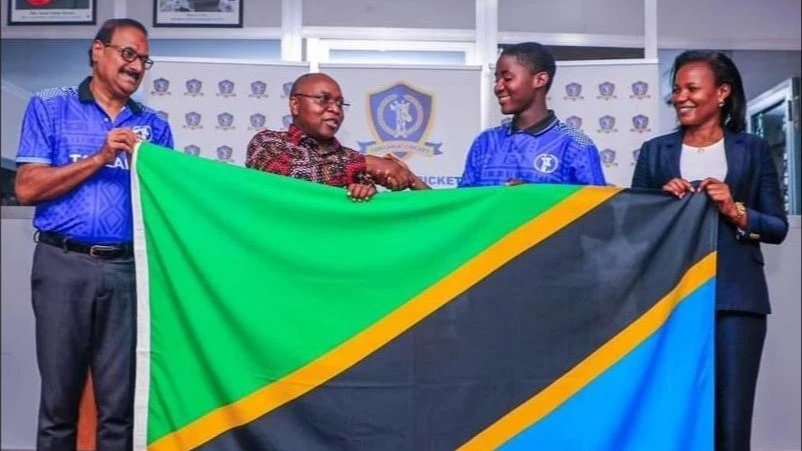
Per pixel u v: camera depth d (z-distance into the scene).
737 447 2.91
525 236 2.92
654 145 3.17
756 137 3.07
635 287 2.90
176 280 2.86
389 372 2.86
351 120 4.40
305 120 3.25
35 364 4.84
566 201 2.93
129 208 3.02
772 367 4.80
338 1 4.85
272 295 2.87
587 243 2.92
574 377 2.88
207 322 2.85
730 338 2.95
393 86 4.40
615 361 2.88
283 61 4.41
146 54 3.07
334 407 2.85
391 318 2.88
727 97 3.09
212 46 4.87
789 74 4.95
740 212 2.89
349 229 2.91
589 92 4.37
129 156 2.91
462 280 2.90
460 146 4.41
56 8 4.89
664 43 4.94
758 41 4.94
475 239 2.92
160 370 2.88
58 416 2.97
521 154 3.26
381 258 2.90
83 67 4.94
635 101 4.36
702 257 2.89
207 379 2.87
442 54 4.84
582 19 4.83
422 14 4.84
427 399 2.86
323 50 4.85
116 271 3.00
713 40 4.94
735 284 2.95
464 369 2.88
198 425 2.85
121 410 3.01
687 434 2.83
